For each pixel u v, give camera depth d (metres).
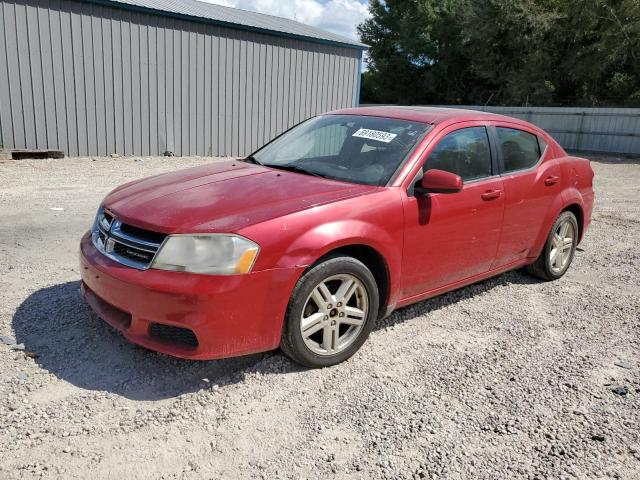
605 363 3.77
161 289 2.96
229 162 4.58
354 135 4.30
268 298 3.11
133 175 11.04
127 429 2.78
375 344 3.86
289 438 2.79
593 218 8.82
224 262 3.00
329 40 17.84
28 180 9.73
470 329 4.22
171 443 2.71
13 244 5.63
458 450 2.76
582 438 2.91
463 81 39.00
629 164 19.48
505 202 4.50
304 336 3.31
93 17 13.05
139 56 13.98
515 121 5.00
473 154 4.38
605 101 31.16
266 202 3.38
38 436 2.68
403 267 3.78
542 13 30.77
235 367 3.41
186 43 14.76
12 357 3.36
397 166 3.86
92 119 13.52
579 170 5.55
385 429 2.90
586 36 31.02
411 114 4.45
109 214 3.52
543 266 5.25
